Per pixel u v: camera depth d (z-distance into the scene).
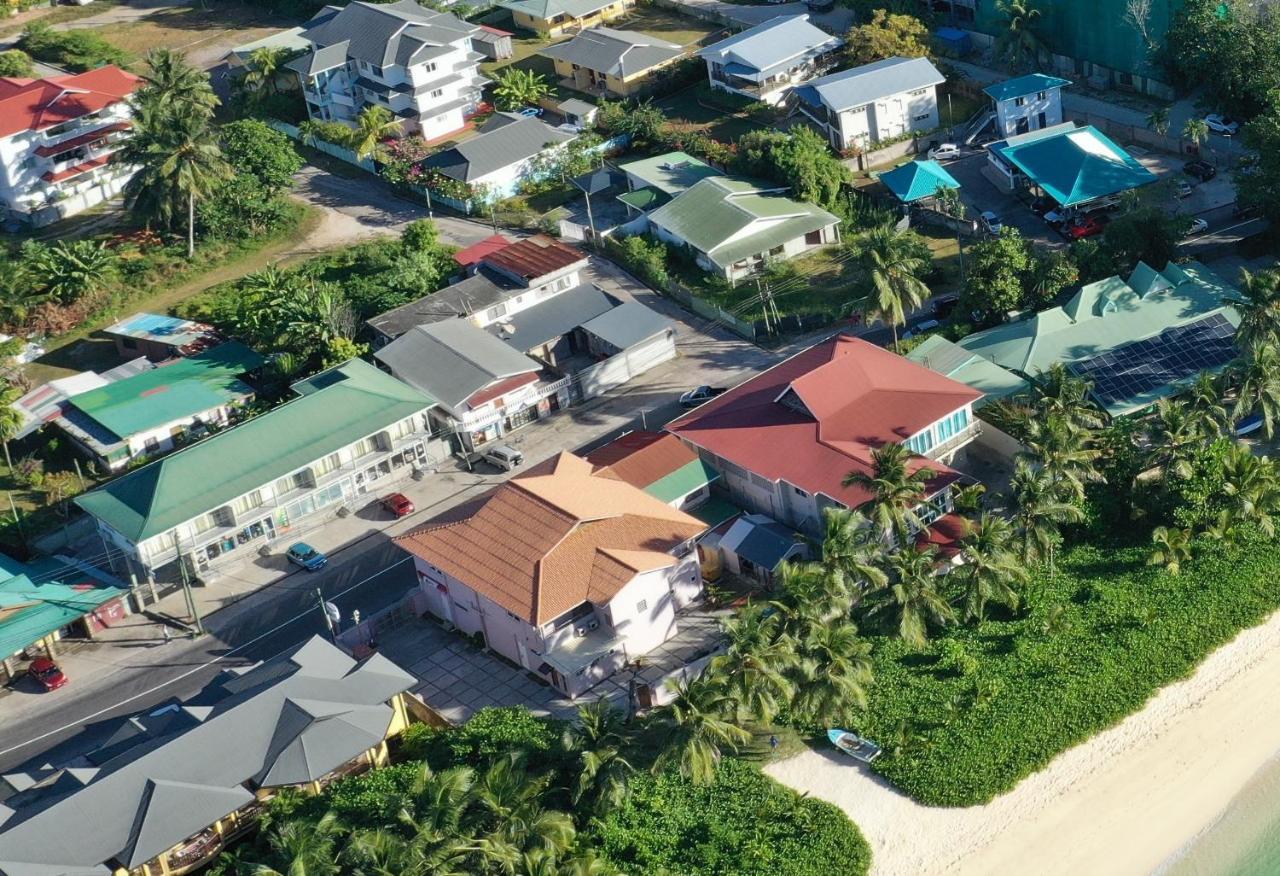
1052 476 116.88
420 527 123.62
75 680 121.50
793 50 186.62
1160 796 101.50
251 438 133.62
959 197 166.38
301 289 155.75
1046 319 137.50
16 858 96.56
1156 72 174.50
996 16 189.62
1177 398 123.69
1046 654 111.50
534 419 145.25
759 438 127.50
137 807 99.94
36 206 188.75
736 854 98.00
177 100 174.62
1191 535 120.75
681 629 118.25
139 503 128.38
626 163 183.25
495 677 116.12
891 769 103.38
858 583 110.38
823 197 166.12
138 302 170.38
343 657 112.31
